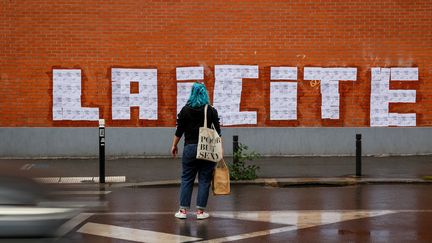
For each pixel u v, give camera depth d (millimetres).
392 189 12578
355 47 17281
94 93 17156
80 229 8922
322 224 9227
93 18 17047
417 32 17281
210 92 17203
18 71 17047
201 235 8547
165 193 12312
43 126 17172
